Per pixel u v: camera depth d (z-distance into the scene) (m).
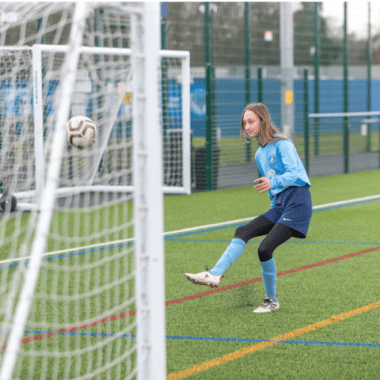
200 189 24.92
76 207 18.69
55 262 12.31
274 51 44.91
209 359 7.27
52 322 8.65
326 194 23.30
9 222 16.92
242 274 11.52
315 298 9.83
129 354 7.38
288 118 30.61
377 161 36.97
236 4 36.88
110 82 14.60
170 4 34.56
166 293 10.23
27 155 20.08
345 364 7.09
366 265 12.07
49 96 19.14
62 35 24.22
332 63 53.12
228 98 40.91
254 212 19.20
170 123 25.02
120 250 13.41
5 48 18.22
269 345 7.73
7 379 4.82
